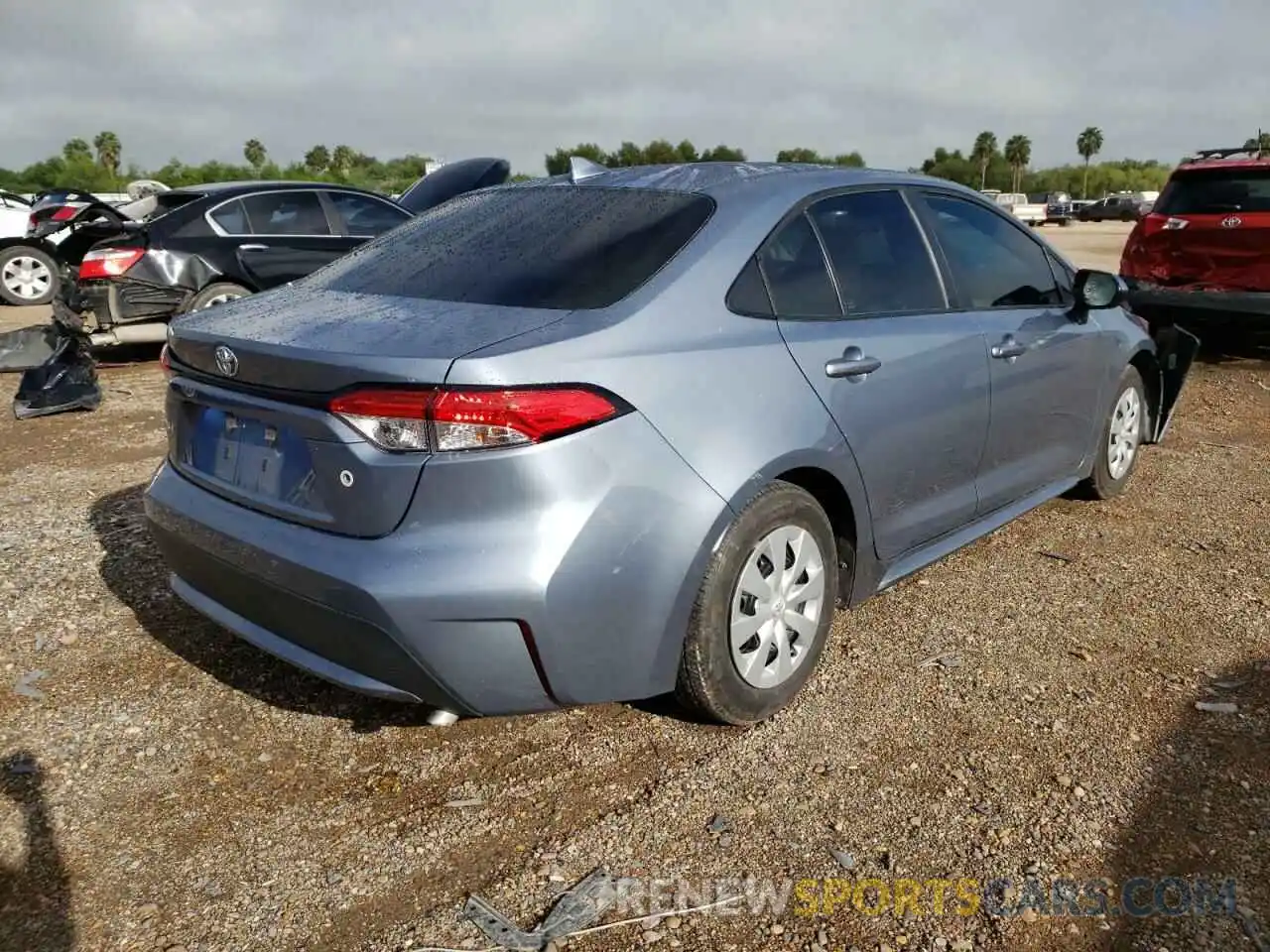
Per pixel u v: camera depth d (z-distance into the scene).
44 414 6.73
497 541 2.37
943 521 3.65
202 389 2.82
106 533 4.51
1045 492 4.39
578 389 2.43
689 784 2.73
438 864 2.45
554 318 2.57
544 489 2.37
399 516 2.38
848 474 3.09
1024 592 3.95
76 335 7.89
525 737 2.97
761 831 2.55
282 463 2.60
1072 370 4.29
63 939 2.21
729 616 2.78
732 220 2.99
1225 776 2.75
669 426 2.57
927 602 3.86
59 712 3.07
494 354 2.35
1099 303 4.23
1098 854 2.46
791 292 3.04
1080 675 3.31
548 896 2.34
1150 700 3.15
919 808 2.63
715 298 2.82
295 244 8.61
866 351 3.15
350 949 2.19
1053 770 2.79
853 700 3.15
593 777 2.77
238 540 2.64
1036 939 2.21
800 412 2.89
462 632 2.39
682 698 2.87
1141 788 2.71
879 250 3.43
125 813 2.62
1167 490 5.23
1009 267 4.06
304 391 2.49
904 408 3.29
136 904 2.31
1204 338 9.06
